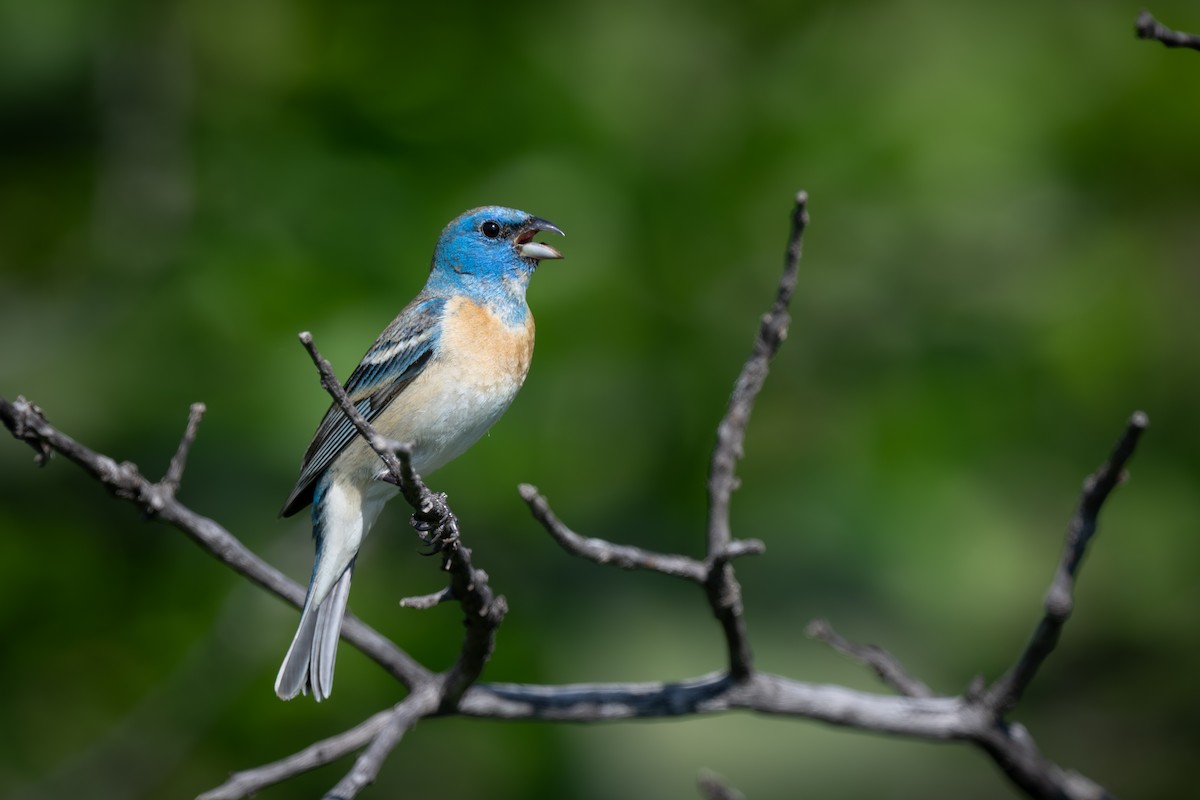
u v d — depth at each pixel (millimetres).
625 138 12234
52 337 12055
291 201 11867
